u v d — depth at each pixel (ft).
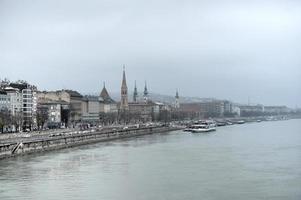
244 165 596.29
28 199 400.06
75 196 412.57
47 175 513.45
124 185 457.68
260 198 406.41
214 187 450.71
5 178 494.18
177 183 468.75
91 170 552.82
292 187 449.89
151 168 570.87
